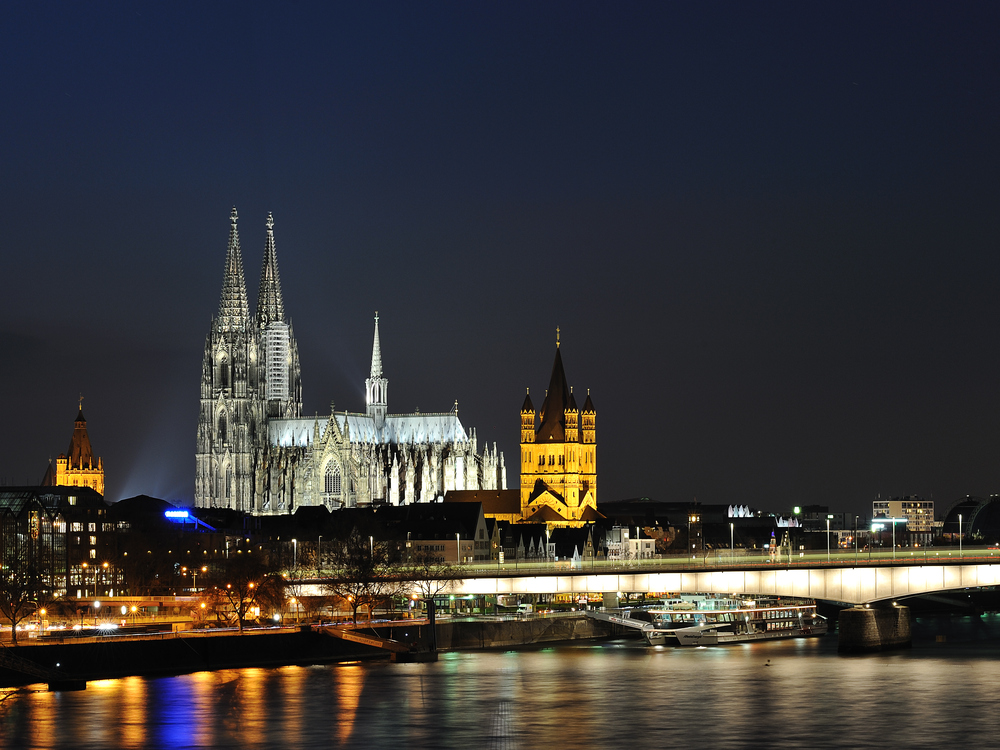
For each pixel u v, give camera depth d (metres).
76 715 199.50
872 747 179.12
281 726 192.50
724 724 193.38
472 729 190.88
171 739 184.75
